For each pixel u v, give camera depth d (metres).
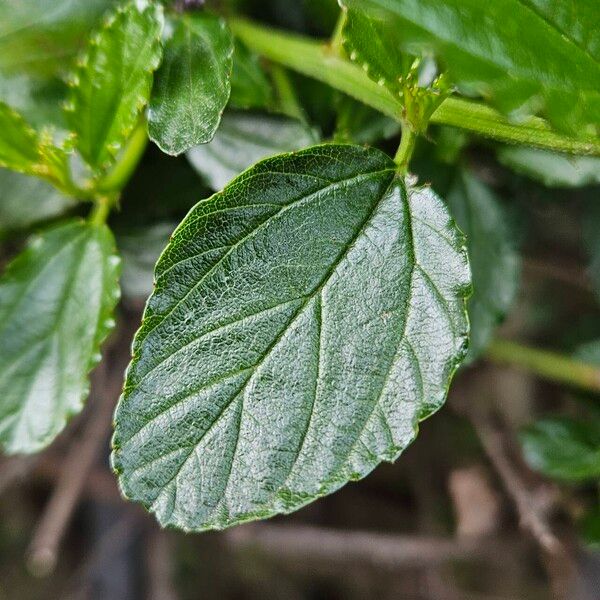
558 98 0.18
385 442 0.18
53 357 0.20
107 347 0.26
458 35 0.18
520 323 0.29
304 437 0.18
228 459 0.18
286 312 0.18
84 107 0.19
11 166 0.20
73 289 0.20
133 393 0.18
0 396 0.20
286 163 0.18
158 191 0.21
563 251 0.27
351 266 0.18
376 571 0.35
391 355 0.18
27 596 0.34
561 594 0.27
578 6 0.18
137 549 0.31
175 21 0.19
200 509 0.18
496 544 0.28
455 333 0.18
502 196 0.22
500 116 0.18
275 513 0.18
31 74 0.20
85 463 0.26
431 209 0.18
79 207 0.22
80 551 0.35
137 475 0.18
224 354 0.18
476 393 0.28
